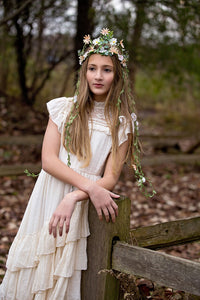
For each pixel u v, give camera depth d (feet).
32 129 19.86
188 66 19.81
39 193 5.84
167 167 19.89
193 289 4.58
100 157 5.83
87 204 5.70
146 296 6.63
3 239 9.92
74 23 15.51
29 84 22.66
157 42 16.51
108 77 5.74
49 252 5.57
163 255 4.91
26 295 5.69
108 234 5.39
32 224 5.74
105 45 5.73
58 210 5.32
